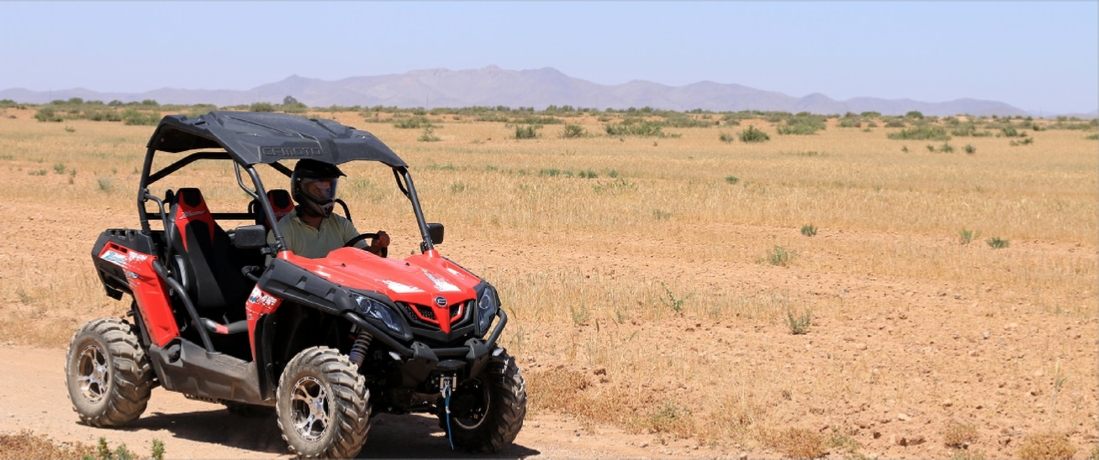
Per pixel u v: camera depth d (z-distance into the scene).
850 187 31.23
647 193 26.38
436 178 30.67
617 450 7.38
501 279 13.52
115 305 11.97
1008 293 14.12
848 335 10.98
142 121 85.00
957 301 13.40
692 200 24.94
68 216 20.98
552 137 73.94
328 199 7.16
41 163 35.50
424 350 6.17
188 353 7.14
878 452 7.40
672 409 8.07
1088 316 12.38
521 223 20.73
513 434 6.93
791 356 9.95
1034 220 22.41
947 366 9.69
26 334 10.74
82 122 86.62
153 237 7.62
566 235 19.58
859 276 15.50
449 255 16.66
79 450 6.71
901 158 50.62
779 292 13.80
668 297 12.75
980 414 8.18
